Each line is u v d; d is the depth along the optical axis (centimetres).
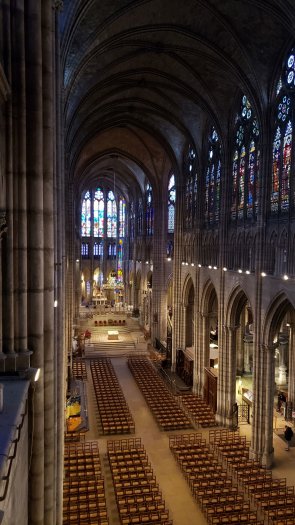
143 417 3234
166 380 4175
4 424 662
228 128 3122
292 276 2225
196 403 3450
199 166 3675
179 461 2452
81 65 2303
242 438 2817
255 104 2558
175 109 3622
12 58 976
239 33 2347
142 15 2316
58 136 1455
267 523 1869
